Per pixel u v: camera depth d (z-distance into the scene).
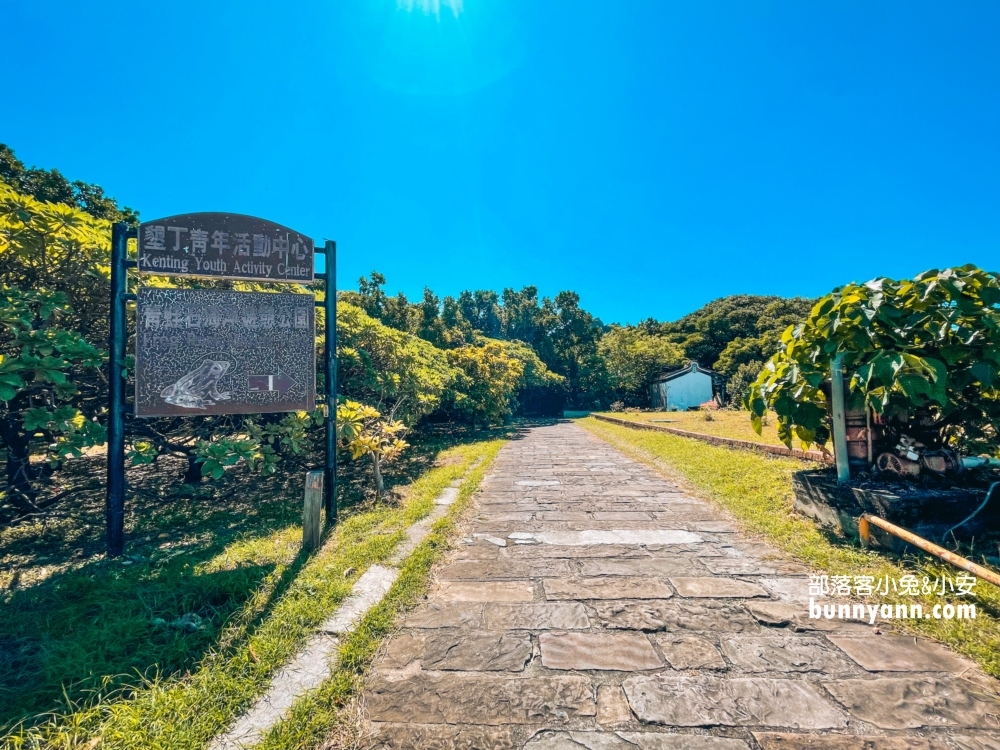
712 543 3.79
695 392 30.39
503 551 3.71
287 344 4.19
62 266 4.41
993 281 3.24
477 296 40.16
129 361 3.81
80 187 14.08
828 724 1.77
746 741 1.70
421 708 1.89
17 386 3.22
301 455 6.95
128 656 2.17
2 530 4.36
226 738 1.73
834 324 3.66
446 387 12.16
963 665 2.11
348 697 1.95
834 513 3.72
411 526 4.22
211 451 3.95
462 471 7.07
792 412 4.03
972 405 3.58
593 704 1.90
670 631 2.45
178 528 4.41
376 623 2.49
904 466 3.65
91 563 3.45
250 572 3.02
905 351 3.37
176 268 3.94
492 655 2.25
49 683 1.96
